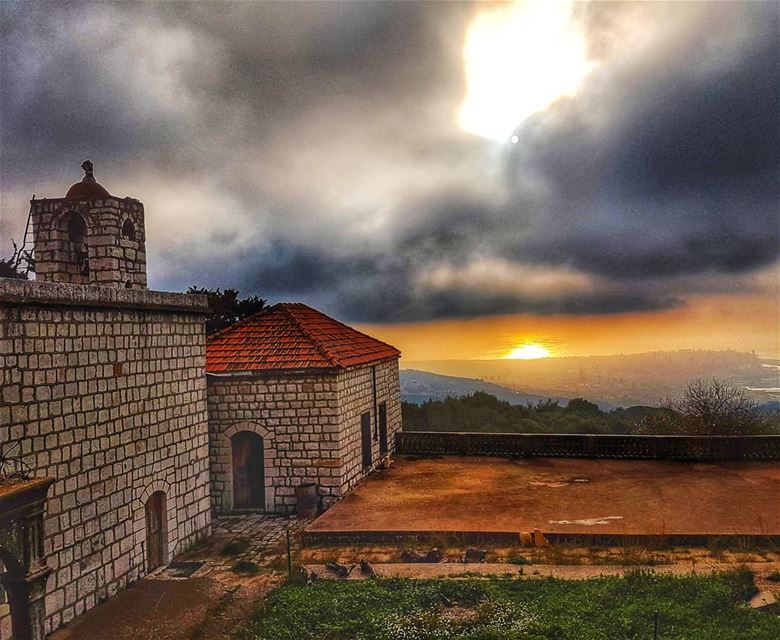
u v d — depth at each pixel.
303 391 19.50
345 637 10.71
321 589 12.74
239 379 19.80
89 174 15.53
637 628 10.45
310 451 19.48
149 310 14.80
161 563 15.10
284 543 16.50
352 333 26.05
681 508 17.69
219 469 19.83
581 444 25.06
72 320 12.34
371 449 23.22
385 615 11.38
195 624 11.63
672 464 23.50
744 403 29.55
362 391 22.45
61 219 15.28
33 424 11.28
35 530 10.28
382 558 14.88
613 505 18.17
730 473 21.88
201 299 17.11
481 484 21.19
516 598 11.95
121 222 15.40
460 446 26.25
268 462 19.61
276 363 19.78
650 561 13.94
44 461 11.48
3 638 10.10
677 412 30.14
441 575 13.46
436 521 16.97
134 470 14.07
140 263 16.03
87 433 12.62
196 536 16.66
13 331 10.93
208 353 20.83
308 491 19.05
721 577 12.42
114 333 13.60
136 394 14.28
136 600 12.86
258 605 12.05
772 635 9.97
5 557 9.88
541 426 37.41
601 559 14.30
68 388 12.16
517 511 17.80
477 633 10.46
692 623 10.59
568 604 11.51
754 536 14.91
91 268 15.12
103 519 12.95
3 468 10.60
